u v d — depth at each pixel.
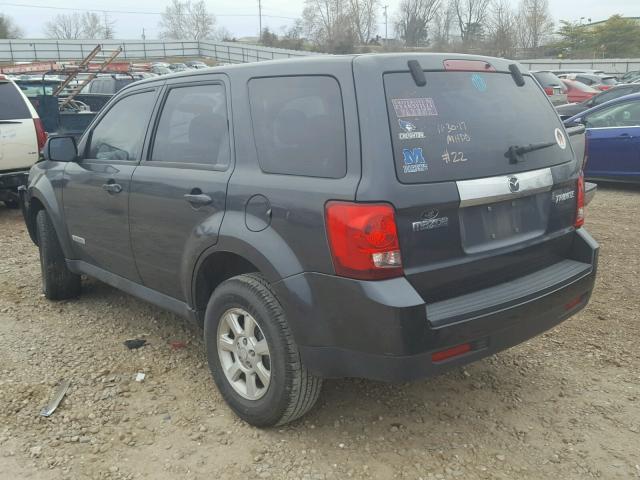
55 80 14.52
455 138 3.00
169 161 3.82
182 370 4.03
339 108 2.92
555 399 3.66
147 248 3.96
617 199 9.33
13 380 3.87
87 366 4.08
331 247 2.80
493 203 3.10
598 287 5.51
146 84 4.20
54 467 3.04
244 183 3.22
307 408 3.21
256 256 3.08
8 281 5.85
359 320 2.78
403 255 2.78
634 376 3.91
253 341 3.24
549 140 3.47
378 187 2.72
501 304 2.99
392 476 2.97
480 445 3.22
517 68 3.55
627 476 2.98
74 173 4.62
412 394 3.71
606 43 72.19
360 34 68.50
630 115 9.77
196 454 3.15
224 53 57.25
